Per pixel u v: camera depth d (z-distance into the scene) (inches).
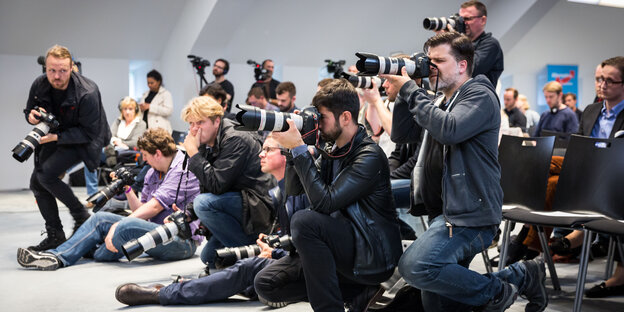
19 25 281.0
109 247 132.7
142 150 140.9
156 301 103.9
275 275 92.4
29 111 149.3
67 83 149.6
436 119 79.0
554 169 127.3
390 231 86.7
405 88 83.1
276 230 117.2
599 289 111.3
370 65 80.7
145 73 337.7
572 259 142.4
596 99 177.9
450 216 81.6
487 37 131.7
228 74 325.4
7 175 298.7
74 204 154.8
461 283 81.5
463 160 81.6
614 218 103.7
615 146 105.7
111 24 298.7
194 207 125.1
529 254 133.7
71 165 153.6
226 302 106.0
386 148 138.6
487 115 79.8
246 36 313.3
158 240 110.1
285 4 301.7
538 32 374.6
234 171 122.6
